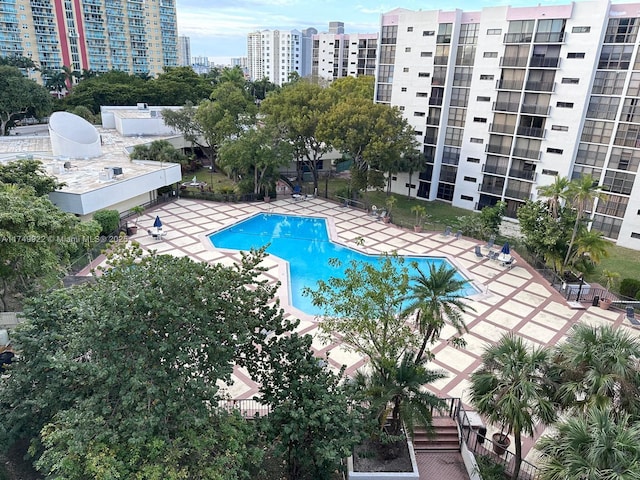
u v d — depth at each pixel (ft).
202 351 34.60
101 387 32.32
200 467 30.58
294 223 113.39
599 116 104.12
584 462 28.78
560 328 67.97
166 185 117.91
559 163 110.32
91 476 29.25
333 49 309.63
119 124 169.58
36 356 37.45
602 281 86.12
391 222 113.19
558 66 105.19
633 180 102.32
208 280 35.96
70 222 60.75
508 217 122.83
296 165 149.18
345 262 91.40
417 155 130.00
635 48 95.96
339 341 55.93
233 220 110.52
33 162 78.74
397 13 136.56
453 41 120.06
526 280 84.17
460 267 88.94
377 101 141.79
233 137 139.85
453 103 126.21
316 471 38.32
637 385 34.73
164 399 32.04
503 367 37.99
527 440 47.24
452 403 49.70
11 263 54.65
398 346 43.70
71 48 315.99
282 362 40.29
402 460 43.70
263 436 38.63
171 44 391.04
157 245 92.84
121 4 339.77
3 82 172.76
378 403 38.88
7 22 280.31
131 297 32.40
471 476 42.45
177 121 146.82
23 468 39.73
